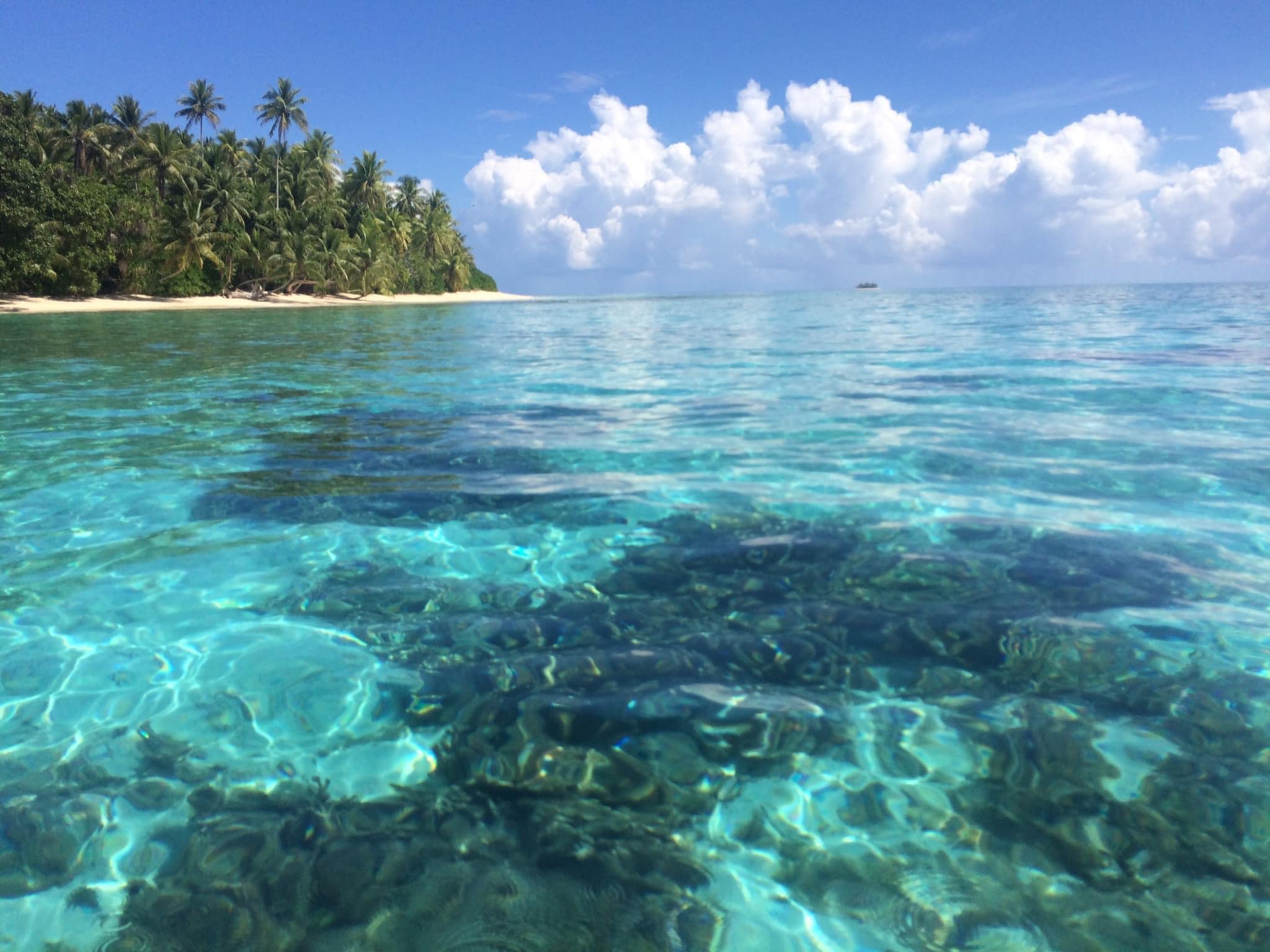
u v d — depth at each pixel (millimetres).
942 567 3143
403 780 1935
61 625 2768
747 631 2654
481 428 6301
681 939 1471
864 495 4172
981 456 5000
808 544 3436
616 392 8289
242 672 2441
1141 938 1449
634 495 4266
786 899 1558
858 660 2441
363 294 50000
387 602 2938
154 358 12484
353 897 1570
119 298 36125
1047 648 2486
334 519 3896
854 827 1742
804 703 2223
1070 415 6332
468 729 2133
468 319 29203
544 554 3395
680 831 1744
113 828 1776
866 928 1486
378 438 5918
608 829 1759
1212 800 1791
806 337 16172
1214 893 1539
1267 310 21594
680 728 2115
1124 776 1882
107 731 2146
